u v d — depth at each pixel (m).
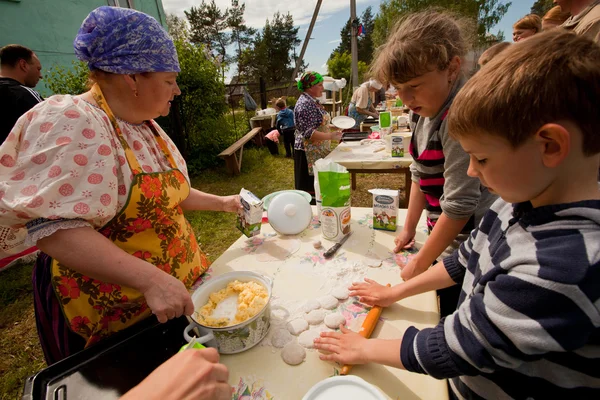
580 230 0.46
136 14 0.90
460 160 1.02
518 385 0.62
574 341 0.44
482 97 0.50
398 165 2.73
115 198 0.86
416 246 1.25
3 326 2.35
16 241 1.11
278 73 39.22
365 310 0.93
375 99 9.51
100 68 0.91
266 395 0.70
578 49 0.46
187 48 5.77
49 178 0.75
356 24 10.38
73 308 0.97
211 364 0.55
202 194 1.42
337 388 0.66
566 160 0.48
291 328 0.87
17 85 2.76
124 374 0.70
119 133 0.95
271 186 5.21
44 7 5.16
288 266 1.18
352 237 1.35
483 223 0.75
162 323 0.82
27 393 0.64
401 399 0.67
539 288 0.45
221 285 0.99
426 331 0.66
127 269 0.80
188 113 6.02
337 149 3.29
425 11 1.09
